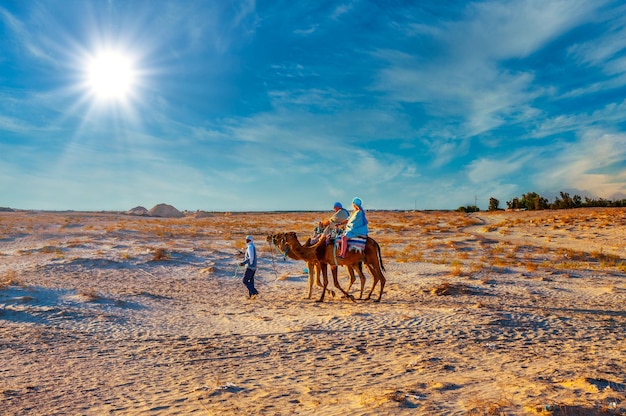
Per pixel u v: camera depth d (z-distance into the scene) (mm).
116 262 22422
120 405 6539
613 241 33688
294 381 7559
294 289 18578
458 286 17469
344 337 10797
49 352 9633
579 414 5426
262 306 15086
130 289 17328
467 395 6426
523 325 11898
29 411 6332
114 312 13562
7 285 15914
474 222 56781
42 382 7730
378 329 11508
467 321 12180
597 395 6121
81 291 16047
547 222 48906
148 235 36094
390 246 33469
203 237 36531
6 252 25906
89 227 40344
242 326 12336
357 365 8508
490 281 19125
